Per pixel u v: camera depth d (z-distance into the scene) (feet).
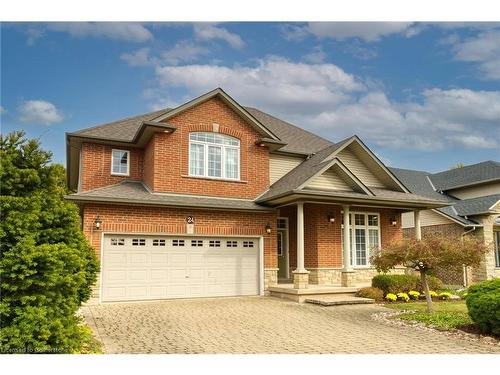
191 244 48.08
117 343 24.64
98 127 56.24
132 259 44.93
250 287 50.47
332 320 33.32
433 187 93.81
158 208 46.44
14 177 18.11
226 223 49.78
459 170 94.32
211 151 52.29
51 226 19.03
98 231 43.39
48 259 16.85
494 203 69.67
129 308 39.40
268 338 26.45
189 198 49.19
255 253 51.49
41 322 16.52
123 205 44.75
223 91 52.70
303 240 51.96
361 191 52.26
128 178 54.24
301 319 33.65
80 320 19.94
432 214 76.33
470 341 25.80
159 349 23.26
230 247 50.16
